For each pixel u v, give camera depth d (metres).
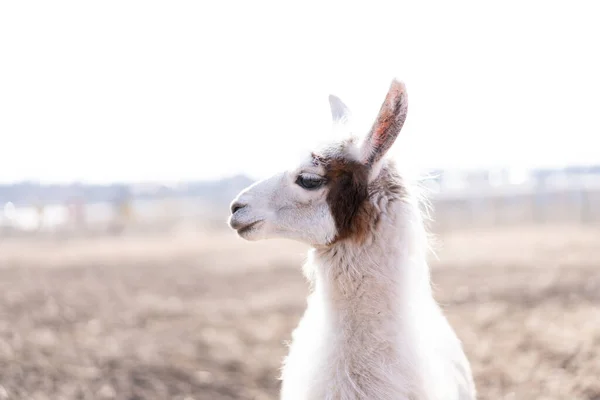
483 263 16.05
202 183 47.28
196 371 7.91
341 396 3.86
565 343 8.48
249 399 7.14
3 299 12.30
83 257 21.25
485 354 8.35
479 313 10.56
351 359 3.95
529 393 7.04
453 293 12.27
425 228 4.80
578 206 32.22
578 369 7.55
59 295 13.07
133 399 6.95
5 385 6.88
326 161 4.20
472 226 29.38
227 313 11.44
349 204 4.14
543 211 32.06
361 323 4.01
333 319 4.07
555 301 11.21
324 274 4.21
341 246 4.16
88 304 12.16
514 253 17.78
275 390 7.43
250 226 4.34
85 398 6.86
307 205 4.25
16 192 40.84
